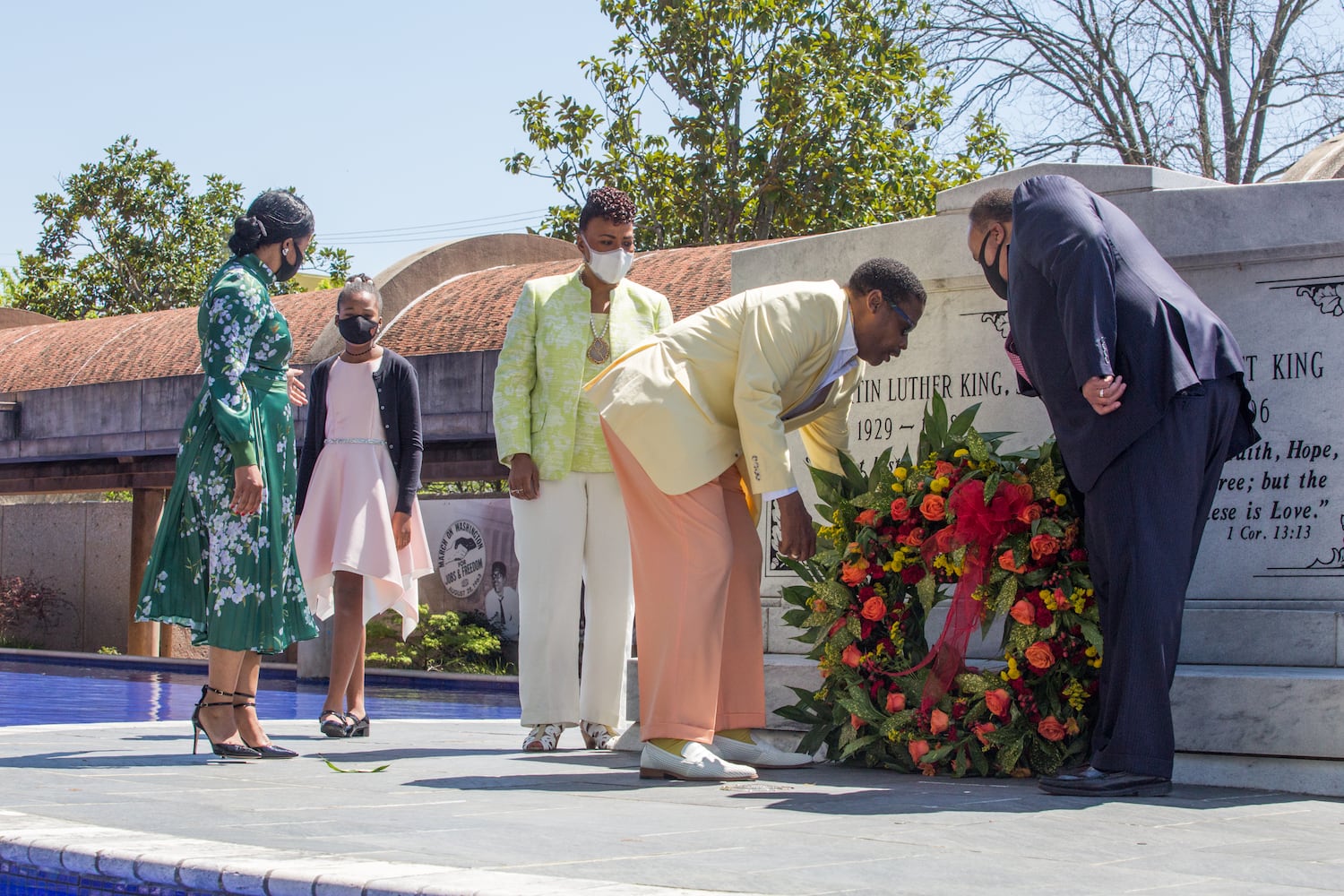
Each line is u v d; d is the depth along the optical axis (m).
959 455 3.92
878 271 3.90
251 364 4.24
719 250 12.88
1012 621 3.74
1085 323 3.28
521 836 2.46
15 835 2.33
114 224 29.84
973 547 3.78
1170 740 3.31
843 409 4.16
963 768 3.76
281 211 4.36
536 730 4.80
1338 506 4.12
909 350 4.88
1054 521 3.68
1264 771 3.55
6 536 19.75
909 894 1.95
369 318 5.44
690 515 3.70
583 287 5.02
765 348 3.73
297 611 4.29
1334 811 3.10
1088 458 3.37
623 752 4.78
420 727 6.04
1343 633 3.99
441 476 12.69
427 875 1.92
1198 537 3.48
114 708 8.29
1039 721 3.71
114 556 18.81
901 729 3.88
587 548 4.90
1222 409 3.41
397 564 5.39
